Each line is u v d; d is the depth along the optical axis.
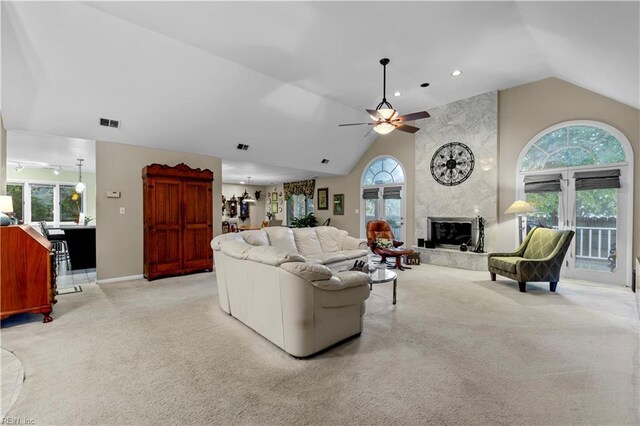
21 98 3.57
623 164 4.29
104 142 4.58
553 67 4.36
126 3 2.91
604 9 2.32
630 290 4.11
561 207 4.86
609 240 4.46
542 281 3.99
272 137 5.93
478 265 5.44
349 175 8.30
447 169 6.04
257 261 2.54
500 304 3.54
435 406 1.71
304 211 10.70
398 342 2.53
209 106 4.68
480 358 2.25
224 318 3.08
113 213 4.65
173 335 2.66
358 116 6.30
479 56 4.03
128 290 4.12
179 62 3.85
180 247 4.93
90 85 3.73
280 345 2.36
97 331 2.75
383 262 5.69
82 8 2.97
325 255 4.88
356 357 2.27
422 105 6.05
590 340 2.56
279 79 4.65
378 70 4.36
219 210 5.93
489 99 5.44
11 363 2.17
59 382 1.93
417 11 3.02
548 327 2.84
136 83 3.91
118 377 1.99
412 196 6.80
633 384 1.91
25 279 2.88
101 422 1.57
